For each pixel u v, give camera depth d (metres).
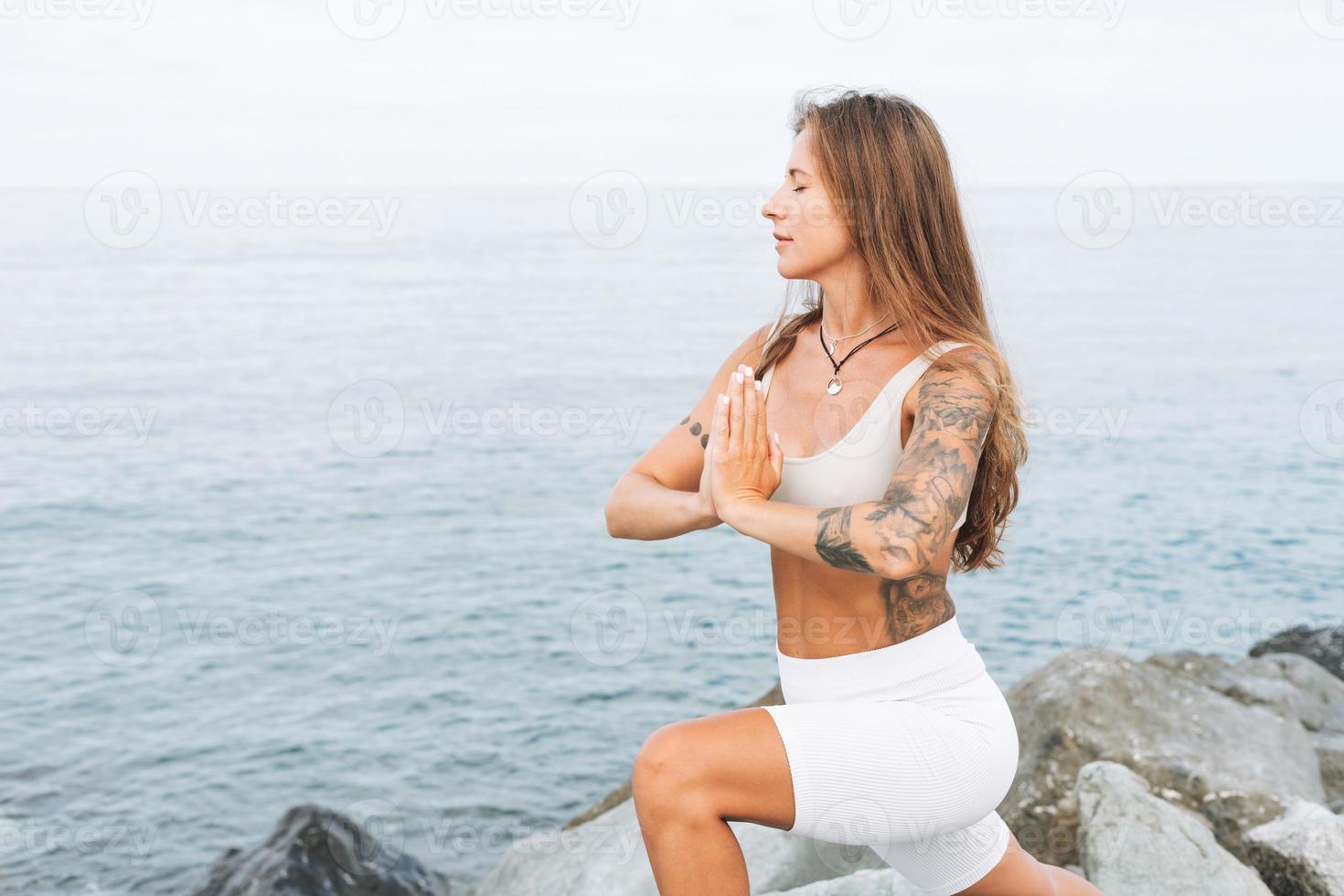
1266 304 46.03
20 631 13.16
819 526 1.68
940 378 1.81
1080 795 3.59
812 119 1.92
